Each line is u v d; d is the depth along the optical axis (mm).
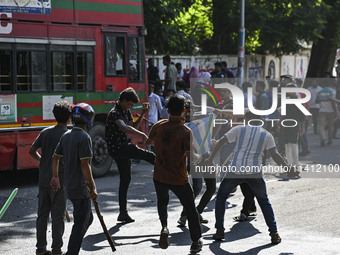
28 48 25250
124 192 18750
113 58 28781
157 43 46125
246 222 18719
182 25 52062
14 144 24719
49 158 14609
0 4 24344
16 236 17078
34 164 25438
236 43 58719
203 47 59781
